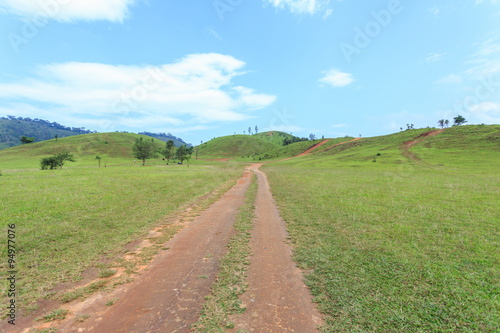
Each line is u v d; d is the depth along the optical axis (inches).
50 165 2076.8
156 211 518.0
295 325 169.9
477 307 182.2
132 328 166.4
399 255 279.4
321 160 3002.0
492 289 205.9
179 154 3641.7
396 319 172.4
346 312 182.4
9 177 970.7
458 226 383.2
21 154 4411.9
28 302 195.3
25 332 161.3
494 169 1540.4
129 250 310.8
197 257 290.0
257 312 184.7
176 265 267.9
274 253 302.2
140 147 3139.8
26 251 296.5
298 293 211.3
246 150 6358.3
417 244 313.4
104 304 194.9
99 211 493.4
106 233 371.2
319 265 262.2
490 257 267.7
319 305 193.6
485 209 485.7
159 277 239.9
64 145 5017.2
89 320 174.9
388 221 422.9
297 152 4936.0
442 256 274.1
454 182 912.3
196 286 222.8
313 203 593.3
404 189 762.8
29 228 370.3
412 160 2250.2
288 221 450.3
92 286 220.7
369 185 869.8
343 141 4899.1
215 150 6589.6
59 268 255.6
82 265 264.4
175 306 192.2
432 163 2020.2
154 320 175.0
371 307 186.9
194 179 1131.3
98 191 692.7
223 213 519.5
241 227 413.4
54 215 446.0
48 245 316.8
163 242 341.1
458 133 3196.4
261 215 501.4
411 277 229.5
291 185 946.7
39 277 235.9
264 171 2027.6
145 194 703.7
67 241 333.1
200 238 358.9
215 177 1294.3
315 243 330.6
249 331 163.6
